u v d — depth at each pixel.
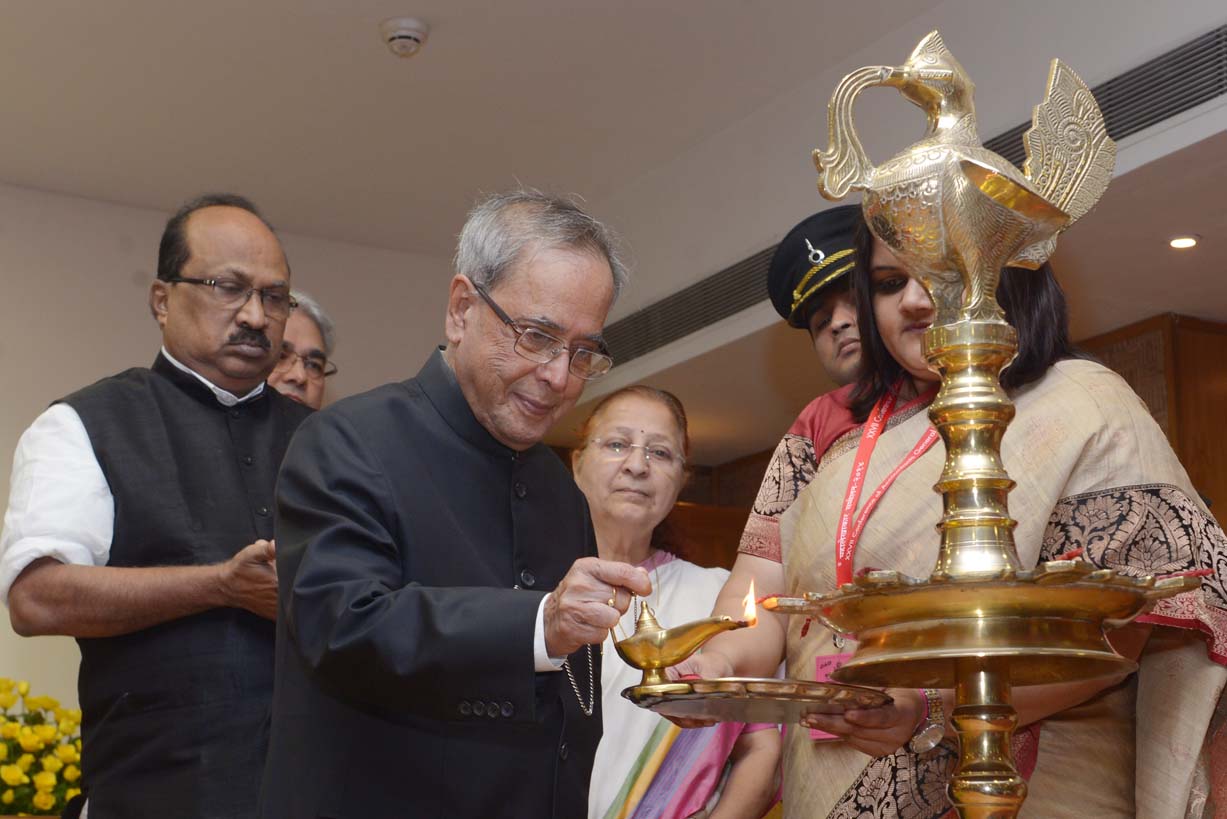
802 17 5.29
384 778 1.56
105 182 6.61
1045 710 1.60
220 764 2.23
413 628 1.43
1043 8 4.75
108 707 2.30
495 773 1.61
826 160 1.36
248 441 2.54
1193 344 5.69
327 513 1.59
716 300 6.13
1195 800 1.67
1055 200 1.43
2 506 6.30
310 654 1.49
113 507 2.37
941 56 1.42
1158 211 4.68
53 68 5.59
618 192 6.86
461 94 5.84
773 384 6.64
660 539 2.94
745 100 5.94
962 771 1.30
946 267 1.34
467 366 1.71
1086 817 1.67
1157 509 1.66
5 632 6.11
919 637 1.20
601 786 2.47
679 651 1.28
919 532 1.78
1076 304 5.61
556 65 5.61
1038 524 1.66
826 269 2.87
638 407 2.85
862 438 1.93
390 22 5.21
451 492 1.70
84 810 2.42
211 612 2.30
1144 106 4.36
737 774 2.51
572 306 1.65
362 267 7.32
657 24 5.32
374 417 1.70
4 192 6.61
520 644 1.39
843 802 1.79
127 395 2.48
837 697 1.31
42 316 6.56
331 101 5.88
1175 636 1.67
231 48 5.45
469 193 6.77
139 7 5.16
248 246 2.57
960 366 1.32
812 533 1.90
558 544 1.82
